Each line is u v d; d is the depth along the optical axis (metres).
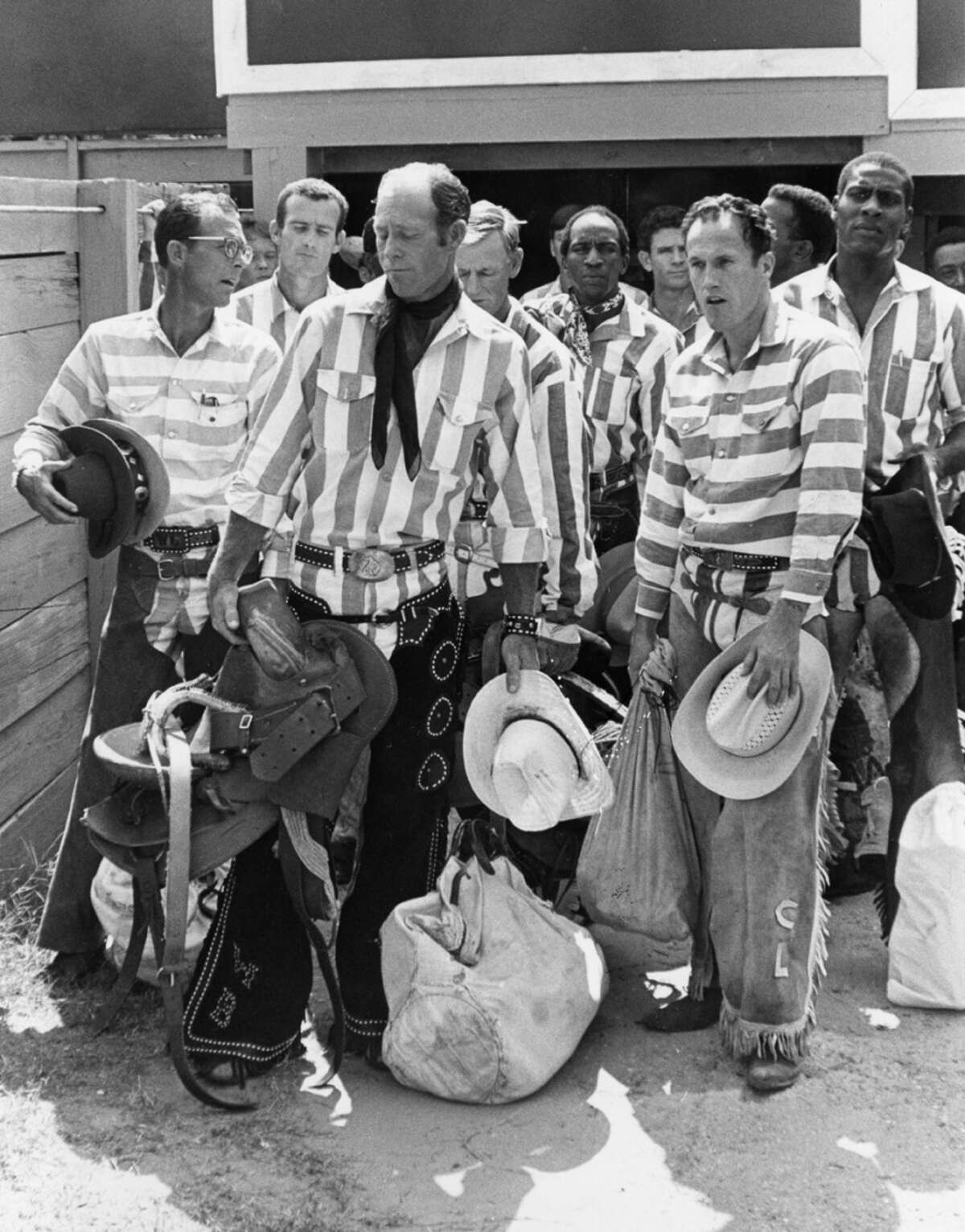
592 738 3.93
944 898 3.93
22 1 7.46
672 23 6.05
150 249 4.94
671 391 3.80
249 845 3.50
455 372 3.50
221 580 3.53
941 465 4.36
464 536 4.34
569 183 7.75
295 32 6.20
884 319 4.36
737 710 3.60
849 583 4.08
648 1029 3.87
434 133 6.20
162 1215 3.04
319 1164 3.25
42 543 4.55
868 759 4.69
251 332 4.05
